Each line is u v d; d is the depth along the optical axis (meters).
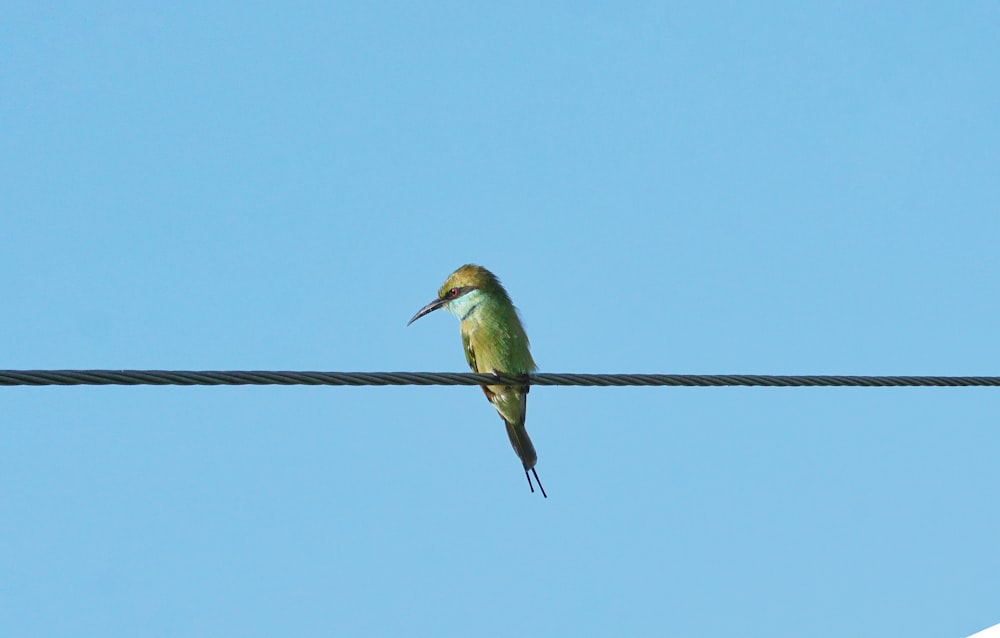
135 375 9.97
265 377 10.60
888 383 13.41
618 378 12.53
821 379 13.12
